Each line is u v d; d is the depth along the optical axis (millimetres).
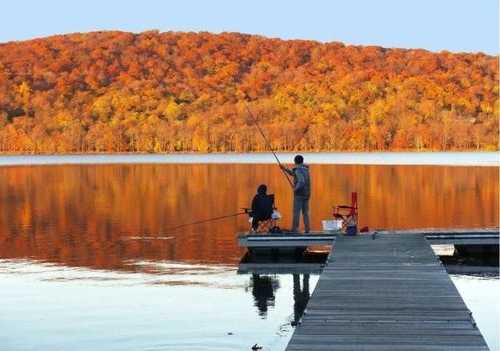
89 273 17766
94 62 167500
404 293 12789
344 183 48594
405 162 86875
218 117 150000
